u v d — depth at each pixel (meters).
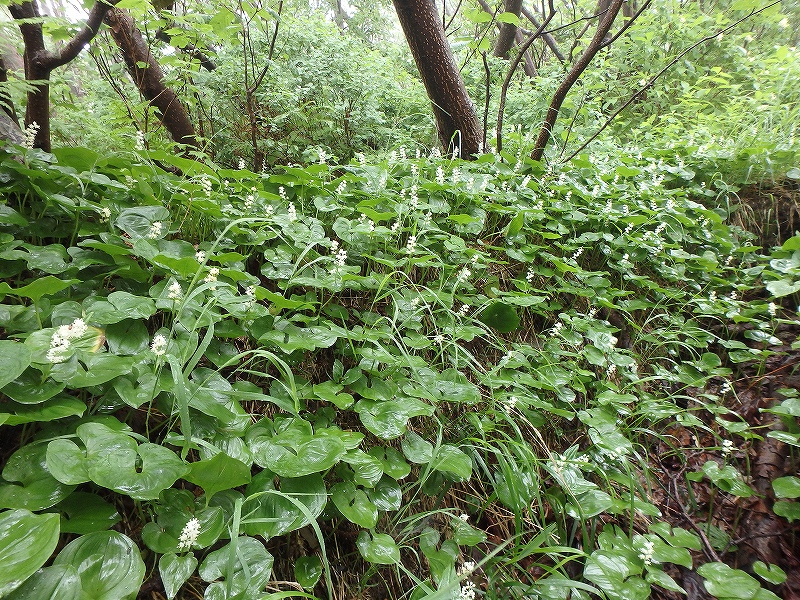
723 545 2.43
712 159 4.97
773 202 4.59
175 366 1.50
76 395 1.66
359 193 3.28
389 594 1.91
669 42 7.84
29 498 1.23
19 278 2.05
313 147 5.43
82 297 2.02
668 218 4.22
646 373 3.41
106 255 2.16
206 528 1.43
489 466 2.46
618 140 7.14
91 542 1.19
